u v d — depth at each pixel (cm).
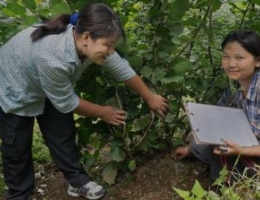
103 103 277
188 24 271
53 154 275
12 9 251
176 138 304
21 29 261
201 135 243
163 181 284
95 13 221
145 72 267
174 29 261
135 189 283
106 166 289
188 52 287
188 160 298
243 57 243
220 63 287
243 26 283
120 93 280
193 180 282
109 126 280
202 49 294
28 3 253
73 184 279
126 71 253
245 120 259
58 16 239
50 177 317
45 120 268
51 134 270
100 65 257
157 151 306
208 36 276
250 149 242
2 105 253
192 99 305
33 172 283
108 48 225
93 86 275
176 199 269
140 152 306
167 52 269
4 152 267
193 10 290
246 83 257
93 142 296
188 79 287
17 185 277
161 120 286
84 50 228
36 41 236
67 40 230
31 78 243
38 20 255
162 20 263
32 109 255
